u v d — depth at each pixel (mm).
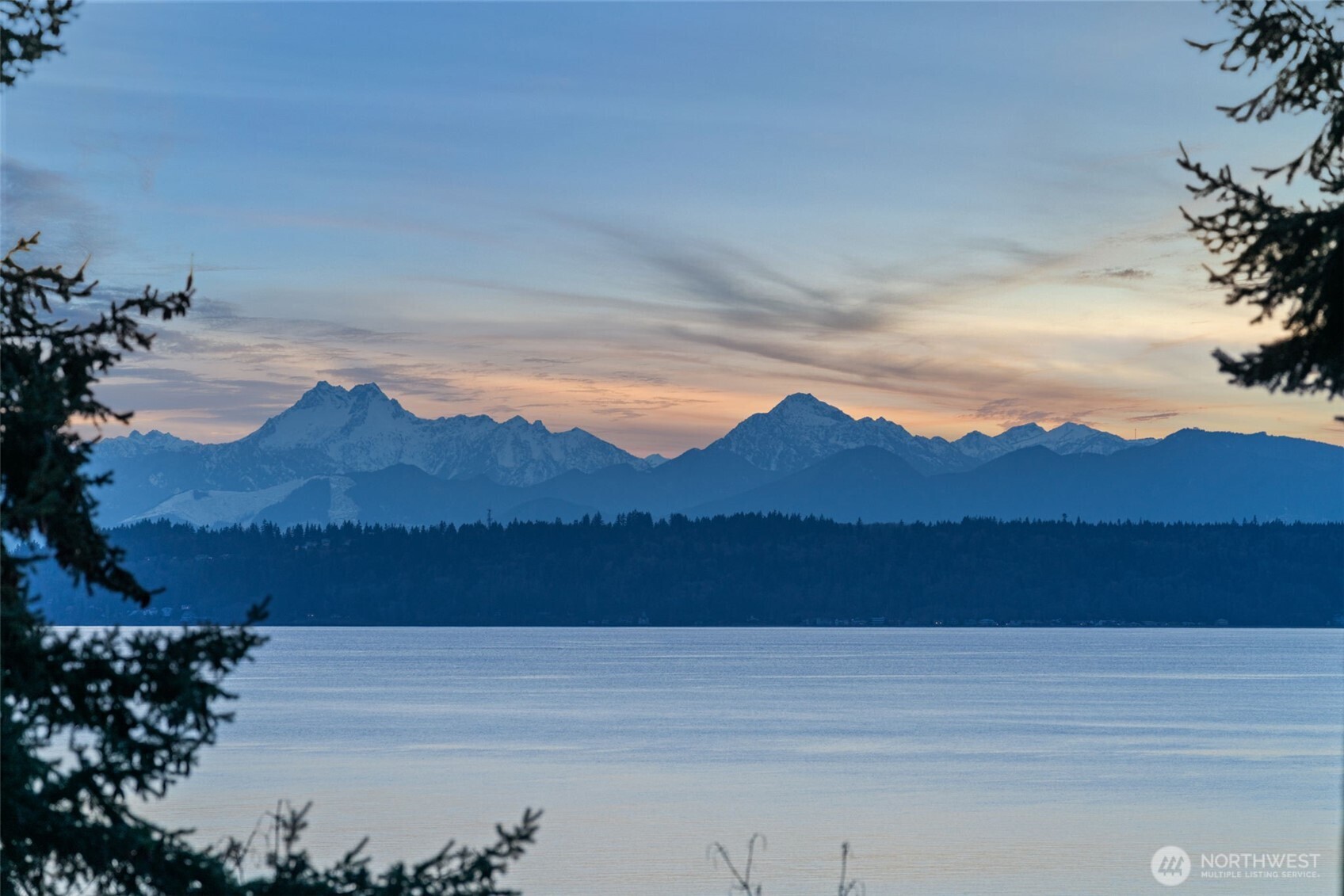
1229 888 77188
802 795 112750
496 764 132000
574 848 87438
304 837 87688
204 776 121812
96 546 15461
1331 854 87625
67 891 15297
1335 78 14047
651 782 119750
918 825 98188
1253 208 13375
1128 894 75625
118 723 15180
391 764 131250
